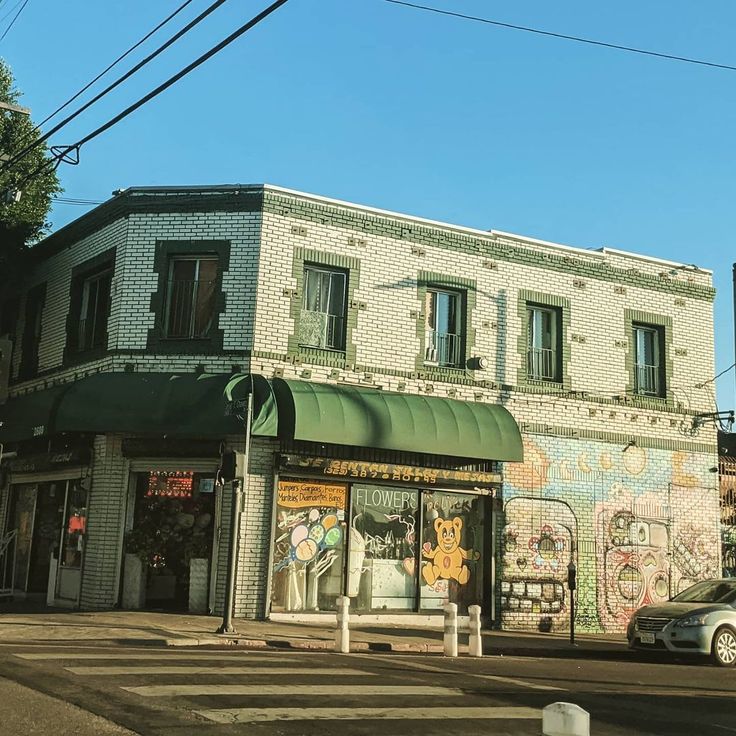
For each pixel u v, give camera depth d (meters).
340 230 18.95
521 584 19.97
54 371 20.42
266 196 18.25
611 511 21.23
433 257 19.95
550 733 4.14
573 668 14.03
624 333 22.17
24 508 21.03
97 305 19.83
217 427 16.69
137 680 9.31
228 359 17.75
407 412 18.25
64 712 7.62
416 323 19.52
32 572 20.23
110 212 19.31
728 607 15.91
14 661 10.30
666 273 23.05
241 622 16.42
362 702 8.98
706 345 23.38
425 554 19.27
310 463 17.69
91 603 17.66
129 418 16.98
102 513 17.89
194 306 18.42
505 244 20.88
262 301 17.92
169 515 17.77
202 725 7.43
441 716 8.57
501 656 15.70
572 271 21.67
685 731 8.77
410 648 15.55
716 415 22.73
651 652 16.94
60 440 19.25
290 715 8.06
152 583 17.89
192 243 18.38
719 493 22.86
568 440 20.97
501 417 19.48
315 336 18.58
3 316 23.48
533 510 20.33
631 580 21.23
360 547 18.56
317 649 14.63
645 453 21.92
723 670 14.77
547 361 21.31
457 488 19.58
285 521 17.80
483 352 20.25
